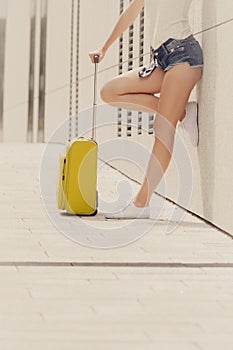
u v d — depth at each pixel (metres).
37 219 8.71
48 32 25.45
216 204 8.37
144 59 12.31
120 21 9.30
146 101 9.03
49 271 6.07
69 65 21.62
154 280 5.86
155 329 4.55
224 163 8.03
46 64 25.78
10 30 32.53
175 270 6.23
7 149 21.20
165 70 8.76
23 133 29.86
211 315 4.89
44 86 26.16
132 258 6.67
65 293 5.38
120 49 14.64
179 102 8.69
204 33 8.76
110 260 6.56
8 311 4.86
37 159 17.03
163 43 8.68
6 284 5.59
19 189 11.50
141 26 12.68
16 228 8.07
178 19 8.62
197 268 6.32
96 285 5.64
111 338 4.34
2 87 34.75
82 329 4.50
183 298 5.32
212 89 8.45
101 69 16.73
